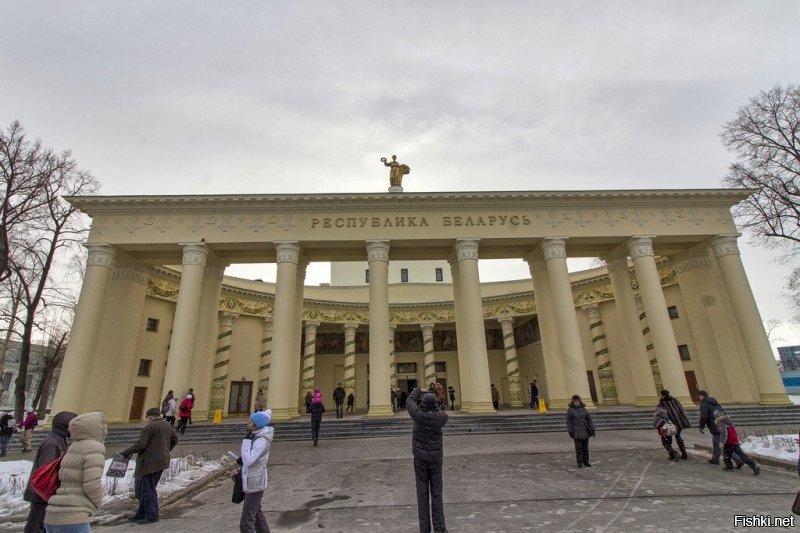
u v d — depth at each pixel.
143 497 6.35
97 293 19.42
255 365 29.48
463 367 22.88
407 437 15.76
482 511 6.40
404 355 39.16
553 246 21.31
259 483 4.91
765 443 10.52
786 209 21.14
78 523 3.50
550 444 12.96
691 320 23.25
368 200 21.50
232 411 27.62
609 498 6.96
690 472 8.74
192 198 20.64
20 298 21.23
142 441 6.47
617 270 23.77
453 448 12.68
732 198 22.03
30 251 20.73
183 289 19.66
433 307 36.12
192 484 8.49
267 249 22.25
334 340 38.47
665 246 23.39
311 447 13.97
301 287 23.23
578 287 30.50
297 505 7.16
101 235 20.25
